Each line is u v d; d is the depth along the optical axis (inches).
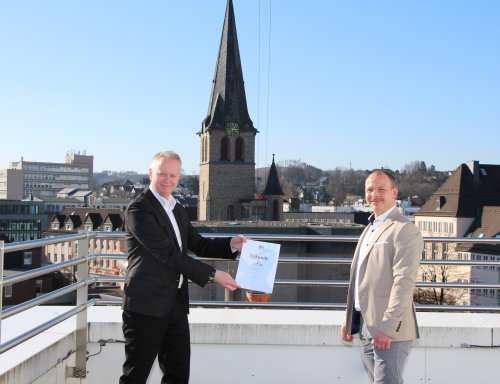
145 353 132.3
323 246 1424.7
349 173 7258.9
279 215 3014.3
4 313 123.3
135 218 130.2
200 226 1674.5
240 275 149.3
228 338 169.8
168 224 133.8
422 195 5866.1
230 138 2942.9
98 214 3181.6
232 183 2960.1
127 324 133.1
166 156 136.3
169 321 137.6
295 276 1408.7
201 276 133.0
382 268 137.1
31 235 3075.8
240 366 171.2
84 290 164.6
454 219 2337.6
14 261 1910.7
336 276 1408.7
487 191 2395.4
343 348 170.6
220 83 2950.3
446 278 1760.6
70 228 3184.1
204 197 3031.5
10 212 3004.4
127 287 132.5
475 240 179.9
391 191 143.5
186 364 142.4
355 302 149.3
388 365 135.0
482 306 186.4
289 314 186.1
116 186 7741.1
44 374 147.5
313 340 169.8
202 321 172.9
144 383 133.4
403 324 135.1
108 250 2635.3
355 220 3304.6
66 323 171.0
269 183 3021.7
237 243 154.0
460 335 170.1
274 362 171.2
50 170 7657.5
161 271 132.0
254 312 188.9
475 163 2422.5
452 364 170.7
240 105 2952.8
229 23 2928.2
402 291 130.6
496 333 170.1
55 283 1999.3
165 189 135.5
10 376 129.9
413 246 133.8
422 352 170.7
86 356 167.0
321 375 170.6
